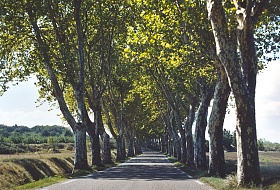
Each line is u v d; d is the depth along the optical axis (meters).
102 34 32.56
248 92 14.05
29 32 27.42
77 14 27.42
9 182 21.33
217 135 20.77
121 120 56.72
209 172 20.73
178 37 21.81
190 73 26.34
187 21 20.41
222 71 19.69
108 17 31.53
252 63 14.48
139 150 116.31
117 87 53.72
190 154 36.25
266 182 13.78
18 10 25.47
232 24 18.89
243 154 13.98
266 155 77.31
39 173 26.38
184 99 45.81
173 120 52.06
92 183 17.27
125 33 33.22
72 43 29.14
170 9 21.00
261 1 13.91
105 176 22.48
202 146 29.38
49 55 26.83
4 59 29.59
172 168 32.66
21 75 30.05
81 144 26.47
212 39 20.17
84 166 26.34
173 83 35.12
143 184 16.70
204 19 19.92
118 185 16.22
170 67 24.56
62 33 27.38
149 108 71.00
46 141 104.38
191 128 36.88
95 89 39.38
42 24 29.22
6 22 25.86
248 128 13.95
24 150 66.38
